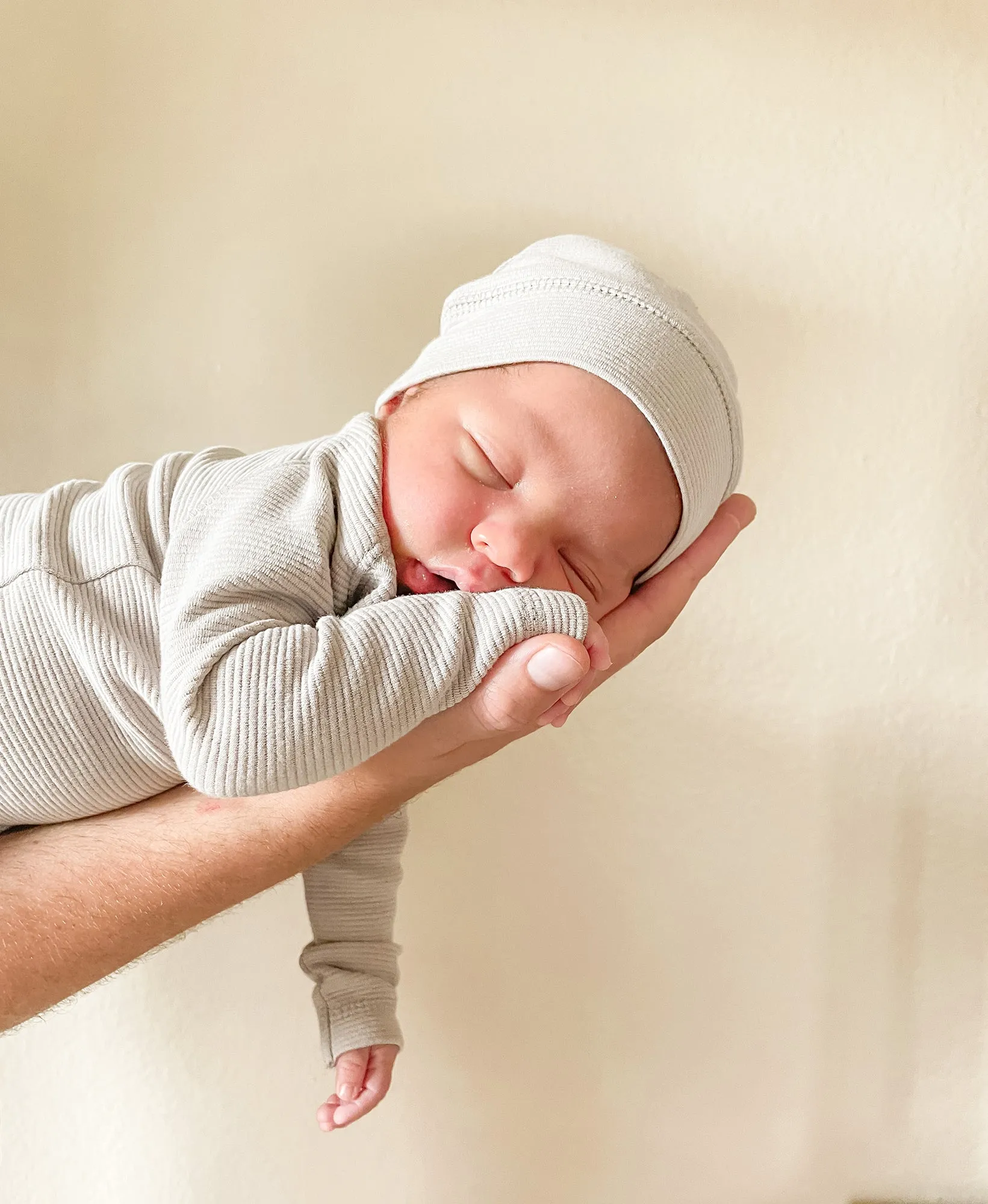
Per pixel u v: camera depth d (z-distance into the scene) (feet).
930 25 3.93
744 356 4.05
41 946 2.35
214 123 4.02
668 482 2.75
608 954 4.28
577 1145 4.33
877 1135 4.27
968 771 4.13
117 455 4.12
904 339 4.03
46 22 3.96
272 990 4.22
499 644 2.26
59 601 2.70
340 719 2.19
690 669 4.20
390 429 2.75
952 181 3.97
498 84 4.00
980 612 4.08
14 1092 4.25
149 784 2.87
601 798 4.25
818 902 4.22
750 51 3.98
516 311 2.84
